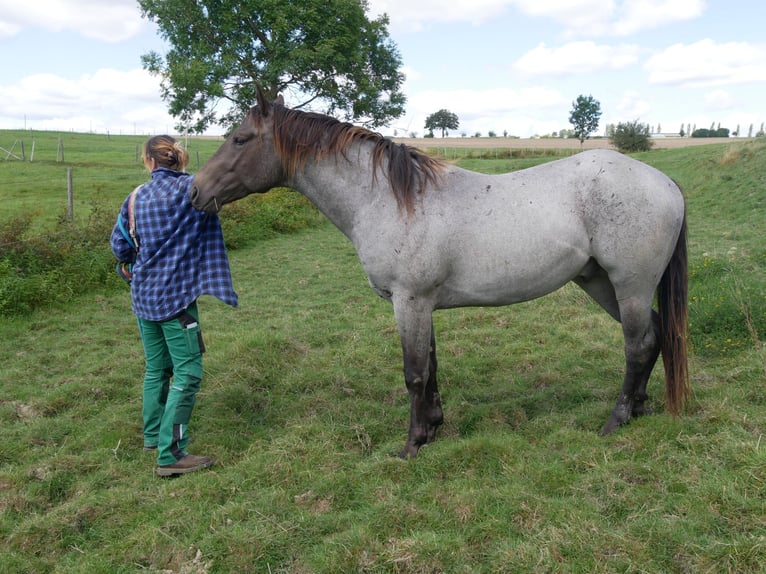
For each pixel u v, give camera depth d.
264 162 3.11
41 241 7.84
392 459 2.95
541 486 2.64
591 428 3.31
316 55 19.23
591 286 3.41
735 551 2.06
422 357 3.05
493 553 2.21
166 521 2.58
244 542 2.36
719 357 4.28
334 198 3.11
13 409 3.88
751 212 11.41
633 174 2.96
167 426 3.02
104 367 4.64
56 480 2.98
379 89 23.38
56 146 41.47
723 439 2.84
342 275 8.82
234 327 6.01
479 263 2.93
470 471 2.82
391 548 2.25
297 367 4.58
